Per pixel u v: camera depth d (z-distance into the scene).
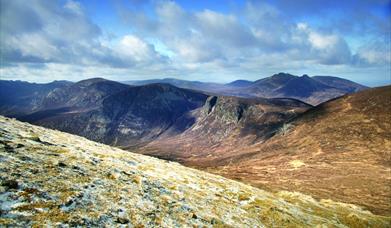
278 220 23.16
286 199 36.72
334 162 158.00
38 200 11.89
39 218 10.58
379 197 88.06
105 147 33.75
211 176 37.25
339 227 28.06
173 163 40.41
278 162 185.75
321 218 29.95
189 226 15.34
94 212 12.73
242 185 37.28
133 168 25.50
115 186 17.34
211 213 19.28
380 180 111.56
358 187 101.62
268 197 32.97
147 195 18.00
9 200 11.06
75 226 10.99
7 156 15.77
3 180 12.40
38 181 13.74
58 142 25.61
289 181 115.75
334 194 90.62
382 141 179.38
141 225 13.22
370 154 163.50
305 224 24.84
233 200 25.77
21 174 13.86
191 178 30.23
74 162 19.48
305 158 181.62
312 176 127.69
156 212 15.62
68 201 12.74
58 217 11.14
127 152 36.34
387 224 37.00
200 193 24.16
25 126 29.52
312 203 39.44
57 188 13.73
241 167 178.50
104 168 20.77
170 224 14.67
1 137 19.58
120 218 12.95
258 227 19.86
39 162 16.64
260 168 169.25
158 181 23.16
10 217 9.98
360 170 132.50
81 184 15.45
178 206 18.00
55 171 15.99
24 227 9.69
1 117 30.92
